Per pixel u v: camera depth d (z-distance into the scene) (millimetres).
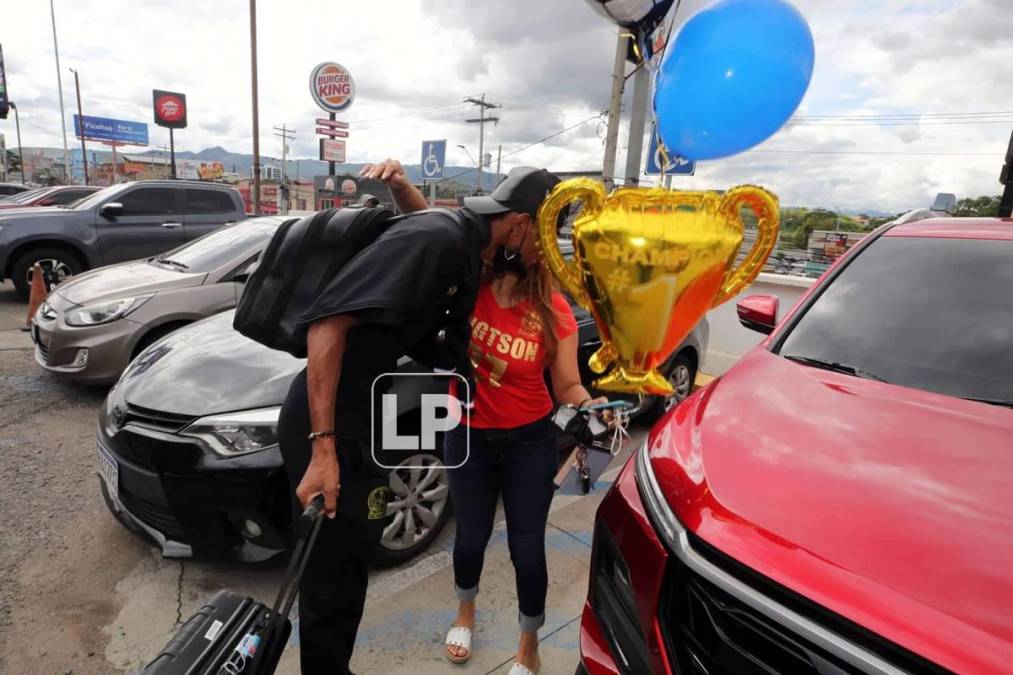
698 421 1724
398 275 1331
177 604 2424
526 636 1997
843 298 2246
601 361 1266
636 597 1404
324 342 1340
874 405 1679
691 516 1337
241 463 2227
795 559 1146
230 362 2684
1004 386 1725
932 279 2137
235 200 8922
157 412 2414
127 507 2463
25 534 2834
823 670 1038
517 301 1739
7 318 7258
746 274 1173
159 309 4293
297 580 1382
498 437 1823
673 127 1289
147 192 8227
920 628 980
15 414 4242
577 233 1127
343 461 1471
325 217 1489
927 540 1124
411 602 2479
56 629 2256
